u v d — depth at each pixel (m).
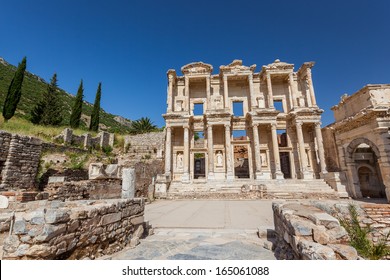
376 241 8.38
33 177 18.67
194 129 34.47
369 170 21.17
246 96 36.06
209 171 30.31
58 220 4.18
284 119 33.78
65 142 27.25
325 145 30.30
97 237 5.42
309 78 34.00
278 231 6.52
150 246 6.81
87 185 13.00
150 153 36.16
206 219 11.61
